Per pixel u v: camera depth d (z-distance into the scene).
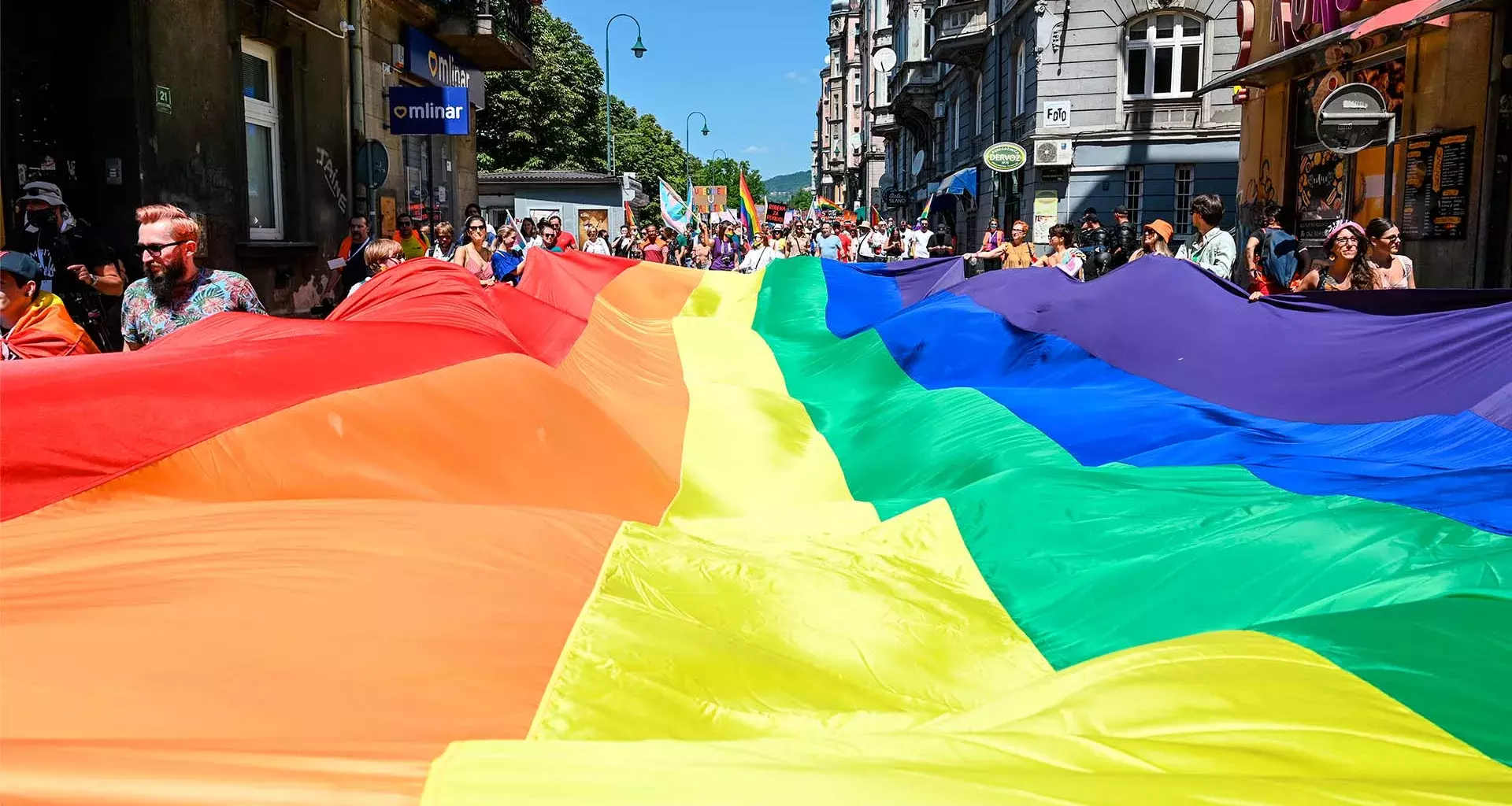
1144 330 6.17
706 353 7.57
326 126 14.99
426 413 3.69
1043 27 28.31
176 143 11.12
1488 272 11.99
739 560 3.26
